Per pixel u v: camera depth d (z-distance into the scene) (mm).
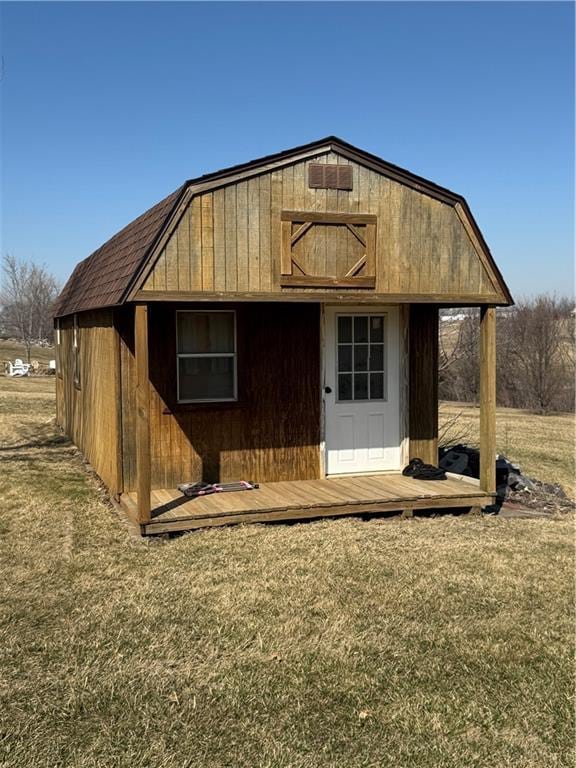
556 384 24859
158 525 7199
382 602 5660
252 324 8844
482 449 8531
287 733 3875
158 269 7098
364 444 9422
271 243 7492
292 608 5480
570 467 13812
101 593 5703
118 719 3963
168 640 4906
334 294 7730
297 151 7547
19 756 3613
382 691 4332
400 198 7965
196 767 3574
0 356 43250
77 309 10742
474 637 5090
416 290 8039
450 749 3771
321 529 7617
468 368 26562
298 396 9094
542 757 3723
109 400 8867
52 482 9844
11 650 4711
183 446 8648
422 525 7949
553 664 4715
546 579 6277
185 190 7141
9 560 6488
